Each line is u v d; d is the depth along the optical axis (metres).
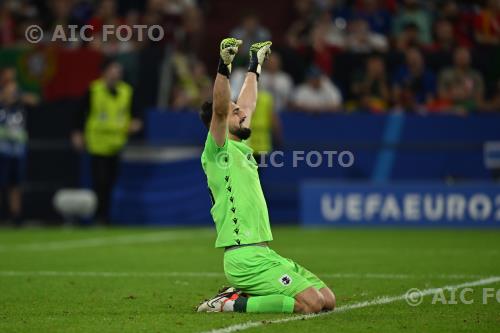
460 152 61.22
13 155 61.69
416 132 61.12
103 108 59.56
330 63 66.44
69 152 62.56
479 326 24.03
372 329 23.41
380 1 74.25
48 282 34.28
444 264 39.84
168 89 63.94
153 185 62.34
